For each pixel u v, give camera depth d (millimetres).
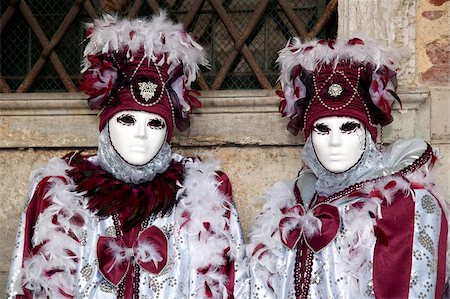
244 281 3727
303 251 3643
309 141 3721
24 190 4484
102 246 3623
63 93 4469
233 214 3824
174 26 3787
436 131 4219
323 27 4578
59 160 3850
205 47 4750
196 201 3744
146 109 3613
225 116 4391
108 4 4746
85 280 3639
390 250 3451
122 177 3750
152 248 3629
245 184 4387
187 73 3801
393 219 3479
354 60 3625
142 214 3684
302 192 3801
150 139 3631
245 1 4738
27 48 4828
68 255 3613
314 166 3713
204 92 4387
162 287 3643
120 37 3682
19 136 4492
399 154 3674
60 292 3570
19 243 3682
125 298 3613
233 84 4703
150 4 4719
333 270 3547
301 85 3729
